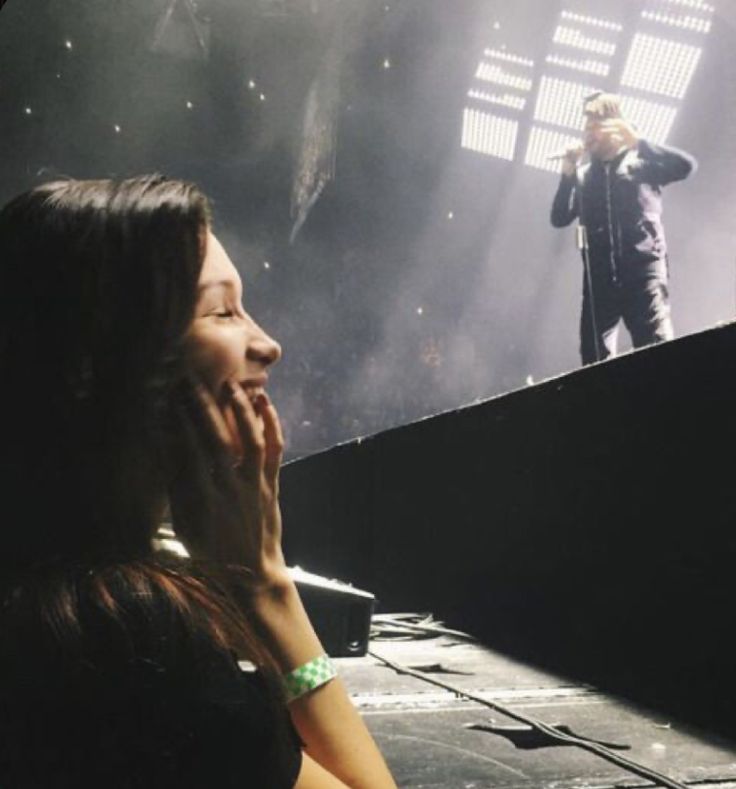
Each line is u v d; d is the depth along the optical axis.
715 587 1.86
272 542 0.76
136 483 0.66
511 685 2.19
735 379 1.83
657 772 1.45
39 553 0.63
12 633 0.57
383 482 3.88
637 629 2.10
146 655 0.56
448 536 3.22
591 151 5.18
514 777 1.42
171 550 0.69
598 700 2.03
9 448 0.65
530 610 2.63
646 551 2.10
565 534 2.46
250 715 0.57
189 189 0.68
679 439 2.01
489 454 2.94
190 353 0.69
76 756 0.54
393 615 3.27
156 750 0.54
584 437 2.38
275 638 0.74
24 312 0.64
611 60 8.34
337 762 0.75
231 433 0.71
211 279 0.70
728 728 1.74
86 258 0.64
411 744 1.61
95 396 0.65
